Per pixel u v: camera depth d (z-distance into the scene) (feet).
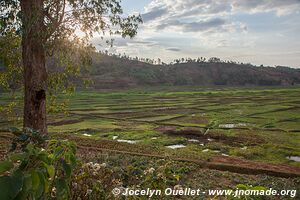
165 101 270.05
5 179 6.61
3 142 65.72
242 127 135.03
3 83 56.08
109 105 233.96
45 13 45.27
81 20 47.78
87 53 51.83
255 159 82.12
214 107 216.13
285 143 101.86
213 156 76.64
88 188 13.20
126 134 115.96
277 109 198.80
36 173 7.29
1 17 44.52
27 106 45.91
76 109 204.44
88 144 83.71
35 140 9.17
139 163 55.62
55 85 54.54
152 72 603.26
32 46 44.96
